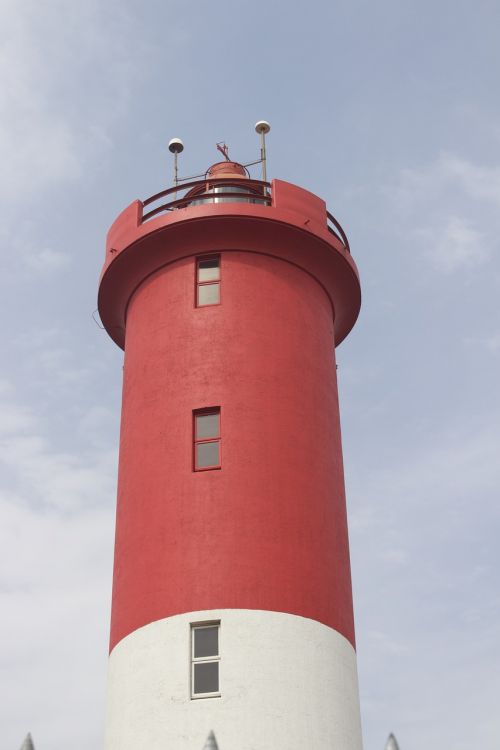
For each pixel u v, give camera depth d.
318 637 28.73
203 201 35.41
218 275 33.34
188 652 27.91
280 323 32.78
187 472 30.30
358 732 28.86
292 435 31.17
